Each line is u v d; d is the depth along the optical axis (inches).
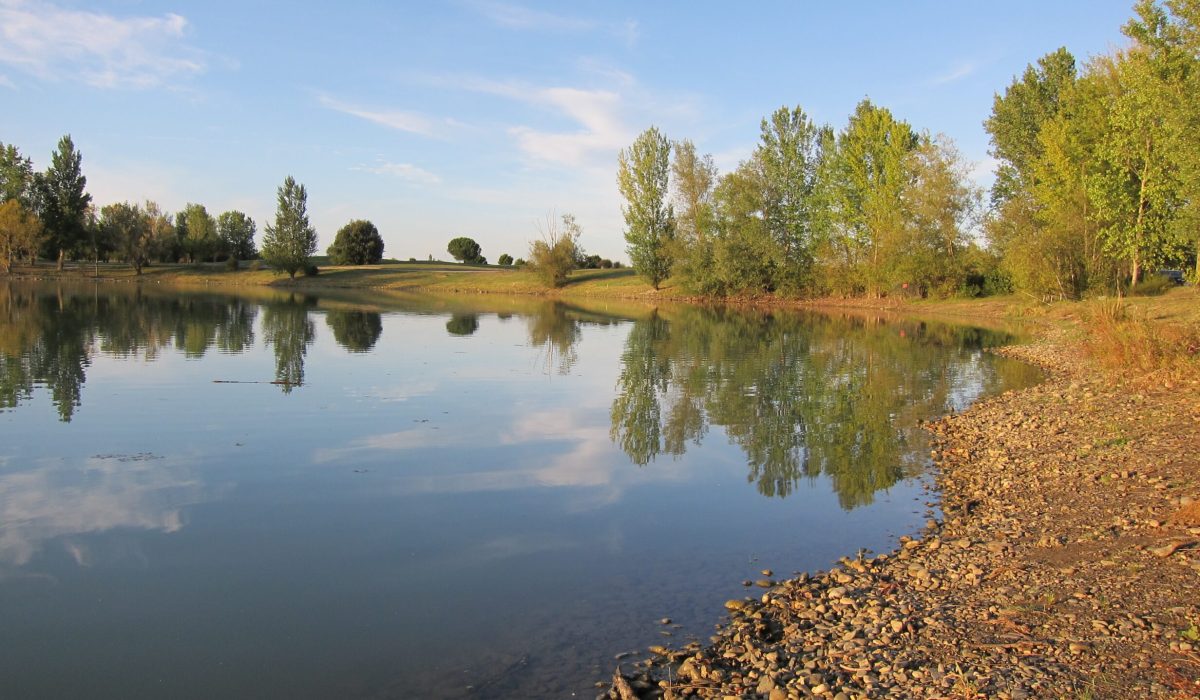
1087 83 1651.1
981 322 1800.0
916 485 474.9
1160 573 277.6
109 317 1536.7
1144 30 997.8
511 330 1520.7
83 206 3361.2
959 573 318.0
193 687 243.1
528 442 584.4
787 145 2600.9
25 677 248.2
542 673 251.0
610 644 271.3
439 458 531.2
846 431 631.2
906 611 282.4
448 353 1108.5
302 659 261.1
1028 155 1946.4
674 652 263.4
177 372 864.9
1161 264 1625.2
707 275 2716.5
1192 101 932.0
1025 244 1758.1
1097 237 1535.4
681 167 2755.9
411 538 378.6
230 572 334.3
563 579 331.0
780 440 600.7
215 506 419.8
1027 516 383.6
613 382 887.1
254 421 626.5
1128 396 634.8
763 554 362.0
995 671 226.2
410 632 281.4
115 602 303.9
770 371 992.2
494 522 404.2
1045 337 1294.3
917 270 2236.7
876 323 1803.6
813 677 232.8
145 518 399.9
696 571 340.5
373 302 2359.7
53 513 403.5
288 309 1930.4
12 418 618.2
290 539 374.3
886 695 220.1
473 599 309.9
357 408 689.6
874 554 358.9
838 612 289.1
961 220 2181.3
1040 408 647.1
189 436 571.8
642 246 2974.9
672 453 559.2
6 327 1293.1
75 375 830.5
